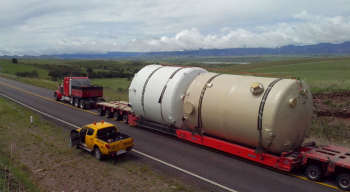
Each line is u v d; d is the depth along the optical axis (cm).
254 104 1131
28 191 880
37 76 7812
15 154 1266
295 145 1182
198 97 1370
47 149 1359
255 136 1139
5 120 1906
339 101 1833
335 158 991
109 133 1295
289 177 1076
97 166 1162
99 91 2667
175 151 1385
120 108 2041
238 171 1133
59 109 2517
